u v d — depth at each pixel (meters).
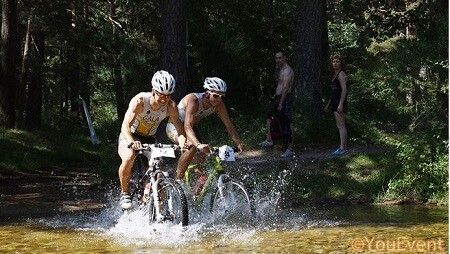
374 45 23.23
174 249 6.29
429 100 11.70
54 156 20.09
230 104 17.67
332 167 11.24
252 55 19.80
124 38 22.39
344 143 11.77
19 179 14.52
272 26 20.11
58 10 22.89
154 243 6.62
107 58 23.69
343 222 8.06
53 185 13.05
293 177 11.10
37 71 24.33
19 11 23.30
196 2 19.50
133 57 18.86
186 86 14.99
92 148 23.94
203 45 17.78
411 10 17.41
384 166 11.08
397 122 15.48
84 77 31.64
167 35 14.86
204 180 8.10
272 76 19.89
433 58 10.80
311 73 14.71
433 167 10.28
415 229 7.35
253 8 20.62
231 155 7.76
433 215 8.62
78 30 23.11
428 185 10.27
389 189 10.29
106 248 6.40
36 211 9.52
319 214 8.88
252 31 20.64
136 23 23.59
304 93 14.60
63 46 27.88
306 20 14.75
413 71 11.22
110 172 13.88
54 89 36.38
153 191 7.26
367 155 11.45
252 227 7.61
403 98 11.69
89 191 11.85
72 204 10.23
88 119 25.20
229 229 7.43
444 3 12.35
